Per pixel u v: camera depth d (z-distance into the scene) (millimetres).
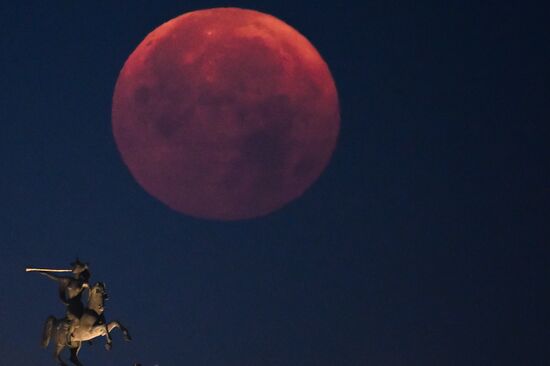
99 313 136250
